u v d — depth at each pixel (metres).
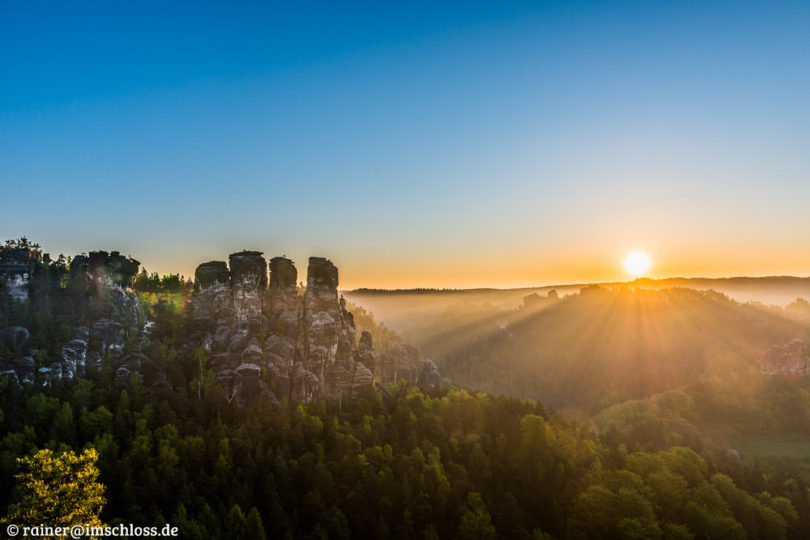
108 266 133.12
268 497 82.88
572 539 90.31
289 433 101.69
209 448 90.75
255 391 115.94
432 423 122.94
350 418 118.62
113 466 79.94
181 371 113.12
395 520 88.06
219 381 115.31
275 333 132.62
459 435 123.12
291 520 80.31
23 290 122.25
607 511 95.56
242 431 97.56
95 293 128.38
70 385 100.81
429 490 94.62
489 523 87.75
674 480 109.31
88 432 88.06
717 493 106.62
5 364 99.50
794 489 123.88
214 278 135.75
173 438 90.12
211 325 130.50
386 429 114.69
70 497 50.09
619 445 134.00
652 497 105.06
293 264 147.50
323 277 147.38
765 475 142.12
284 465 88.81
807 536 106.50
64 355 104.94
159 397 103.44
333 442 102.94
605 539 93.69
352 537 83.69
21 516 47.28
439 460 106.00
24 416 87.38
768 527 102.44
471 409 139.62
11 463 75.00
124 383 105.81
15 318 112.06
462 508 91.25
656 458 122.19
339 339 142.38
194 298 136.38
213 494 81.44
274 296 142.88
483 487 101.38
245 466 88.62
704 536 98.25
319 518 81.75
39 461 50.88
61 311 120.81
